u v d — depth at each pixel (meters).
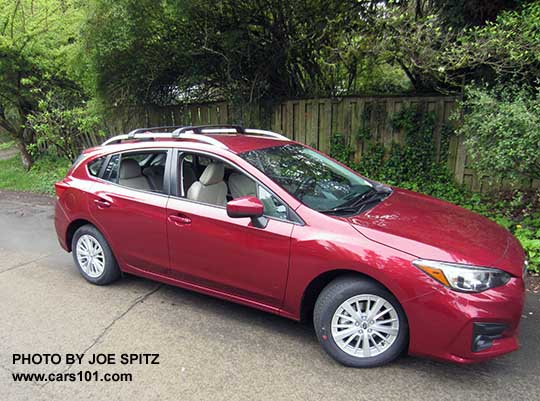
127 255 3.94
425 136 6.68
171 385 2.75
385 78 8.22
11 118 10.88
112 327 3.46
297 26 6.75
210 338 3.27
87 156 4.31
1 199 8.38
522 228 5.05
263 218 3.08
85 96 9.97
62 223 4.39
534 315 3.47
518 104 4.47
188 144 3.66
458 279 2.52
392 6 5.54
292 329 3.38
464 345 2.53
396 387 2.67
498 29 4.87
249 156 3.46
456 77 5.96
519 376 2.75
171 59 7.86
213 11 6.64
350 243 2.77
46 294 4.09
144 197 3.73
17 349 3.19
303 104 7.73
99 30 6.90
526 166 4.50
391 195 3.67
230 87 8.07
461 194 6.39
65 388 2.76
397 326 2.73
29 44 8.96
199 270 3.47
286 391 2.66
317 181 3.51
